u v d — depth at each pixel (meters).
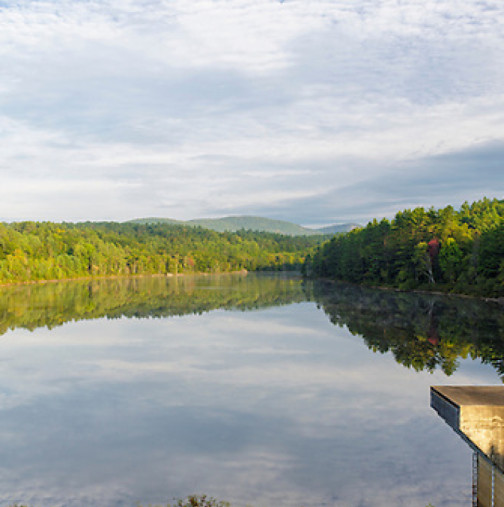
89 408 26.09
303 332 49.84
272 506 15.68
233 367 34.91
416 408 25.25
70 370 34.69
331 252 157.25
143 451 20.28
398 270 112.38
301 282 160.00
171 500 16.20
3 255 161.62
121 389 29.67
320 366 34.78
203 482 17.47
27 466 19.00
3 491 17.00
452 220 106.25
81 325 57.66
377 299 84.50
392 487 16.81
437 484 17.02
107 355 39.75
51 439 21.77
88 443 21.25
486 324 52.22
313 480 17.44
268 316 64.00
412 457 19.25
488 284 78.81
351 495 16.33
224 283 163.50
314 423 23.27
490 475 13.96
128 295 106.81
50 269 177.88
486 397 14.50
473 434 13.65
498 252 78.62
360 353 38.94
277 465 18.73
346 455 19.55
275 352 39.91
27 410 25.86
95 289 130.00
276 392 28.52
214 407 25.94
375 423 23.12
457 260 91.56
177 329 53.53
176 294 109.31
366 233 130.88
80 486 17.31
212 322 58.94
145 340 46.62
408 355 37.84
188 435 22.02
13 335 50.41
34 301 91.25
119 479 17.80
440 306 69.56
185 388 29.70
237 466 18.72
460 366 34.12
